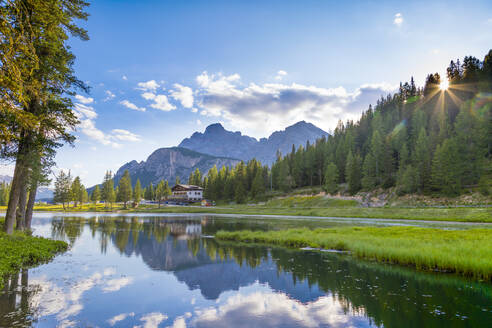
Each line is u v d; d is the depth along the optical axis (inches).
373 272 602.2
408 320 344.8
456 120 3595.0
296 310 388.8
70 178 4763.8
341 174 4293.8
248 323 342.3
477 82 4197.8
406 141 3843.5
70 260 716.0
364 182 3390.7
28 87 435.8
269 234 1163.9
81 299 425.7
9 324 327.3
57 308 384.8
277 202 4072.3
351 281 533.0
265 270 631.2
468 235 908.6
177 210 3941.9
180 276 578.9
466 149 2854.3
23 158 730.8
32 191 1026.1
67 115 805.9
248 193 5241.1
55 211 4387.3
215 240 1135.0
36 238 885.2
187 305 410.9
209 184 5669.3
